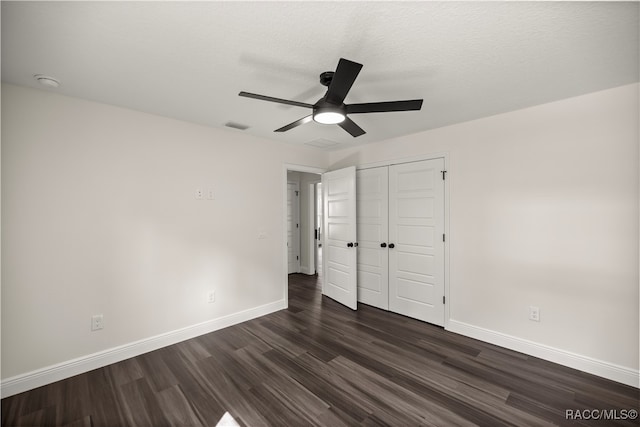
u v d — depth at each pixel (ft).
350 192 12.79
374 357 8.52
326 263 14.84
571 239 7.89
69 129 7.58
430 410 6.23
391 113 9.09
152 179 9.02
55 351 7.37
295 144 13.29
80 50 5.50
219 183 10.66
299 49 5.51
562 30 4.90
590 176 7.60
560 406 6.35
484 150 9.48
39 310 7.15
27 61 5.87
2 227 6.68
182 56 5.75
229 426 5.82
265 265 12.17
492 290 9.36
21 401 6.53
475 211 9.72
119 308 8.39
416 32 4.97
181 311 9.68
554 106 8.13
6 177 6.73
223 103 8.20
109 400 6.59
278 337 9.93
